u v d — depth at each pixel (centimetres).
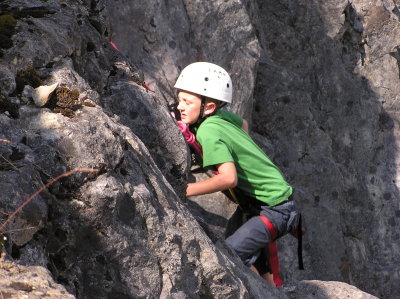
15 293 468
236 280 757
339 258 1502
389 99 1664
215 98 1047
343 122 1614
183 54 1220
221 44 1291
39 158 563
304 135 1487
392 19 1691
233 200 1112
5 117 586
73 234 576
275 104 1460
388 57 1680
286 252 1431
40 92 624
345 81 1619
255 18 1530
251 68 1338
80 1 964
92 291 589
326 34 1616
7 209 508
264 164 1069
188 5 1252
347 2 1628
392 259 1627
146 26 1173
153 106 888
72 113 627
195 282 691
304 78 1593
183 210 735
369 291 1598
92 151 600
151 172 708
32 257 528
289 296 1019
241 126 1127
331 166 1504
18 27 731
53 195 566
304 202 1472
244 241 1054
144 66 1152
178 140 895
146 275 623
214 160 991
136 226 623
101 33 957
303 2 1600
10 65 674
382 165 1648
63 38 766
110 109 851
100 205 583
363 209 1612
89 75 858
